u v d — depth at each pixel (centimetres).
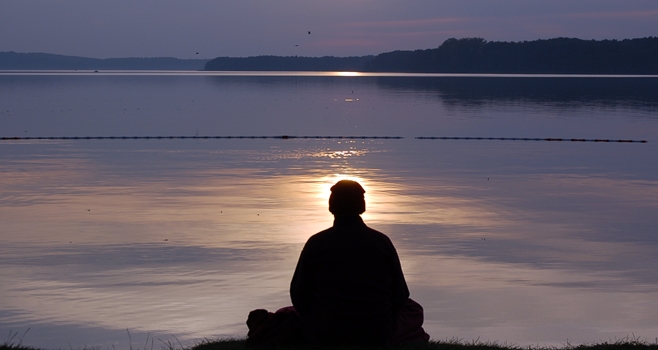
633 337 823
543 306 958
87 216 1562
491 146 3153
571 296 1007
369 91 8800
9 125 4000
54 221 1508
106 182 2062
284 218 1548
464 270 1142
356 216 569
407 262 1189
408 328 611
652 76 18575
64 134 3559
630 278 1105
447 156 2775
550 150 2997
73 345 795
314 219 1541
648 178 2200
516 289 1038
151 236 1368
